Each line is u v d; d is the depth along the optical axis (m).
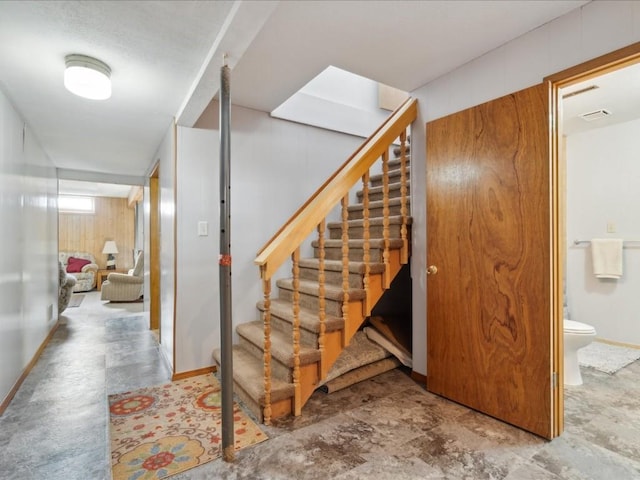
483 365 2.06
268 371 1.97
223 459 1.64
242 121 2.94
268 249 2.10
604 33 1.62
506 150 1.96
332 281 2.64
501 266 1.98
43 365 2.98
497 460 1.63
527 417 1.86
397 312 3.55
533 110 1.85
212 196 2.82
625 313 3.34
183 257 2.68
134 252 8.45
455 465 1.59
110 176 4.77
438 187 2.33
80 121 2.78
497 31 1.89
